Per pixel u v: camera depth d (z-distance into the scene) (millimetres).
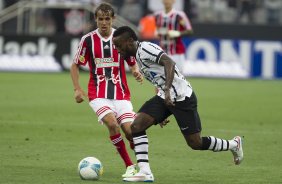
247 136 39000
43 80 73875
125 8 91562
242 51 81500
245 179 26359
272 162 30594
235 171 28156
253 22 92500
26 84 69188
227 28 82188
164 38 55188
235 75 81500
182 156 31844
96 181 25125
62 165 28719
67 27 90500
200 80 78938
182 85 24688
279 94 65000
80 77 78250
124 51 24719
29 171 27031
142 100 57594
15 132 38531
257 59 81438
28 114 46938
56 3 89938
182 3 88562
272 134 40031
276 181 26047
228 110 51906
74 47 84188
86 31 84562
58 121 43844
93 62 27562
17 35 84500
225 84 74625
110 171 27531
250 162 30516
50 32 91188
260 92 66562
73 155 31453
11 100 55531
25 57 84625
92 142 35562
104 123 26672
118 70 27562
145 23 83125
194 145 25281
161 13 55219
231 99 59844
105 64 27406
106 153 32219
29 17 90875
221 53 81625
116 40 24484
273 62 81250
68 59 84375
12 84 68938
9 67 84562
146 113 24875
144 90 67250
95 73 27562
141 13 91125
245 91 67250
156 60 24109
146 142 25078
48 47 84562
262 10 92750
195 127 24844
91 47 27516
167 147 34469
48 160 29891
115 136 26359
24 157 30484
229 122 45125
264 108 53656
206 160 30812
